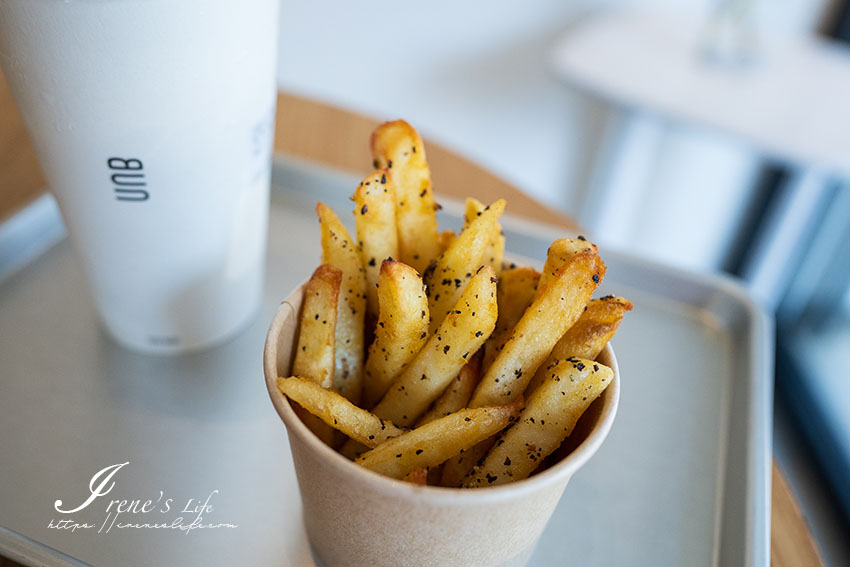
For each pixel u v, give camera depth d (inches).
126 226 9.7
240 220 10.7
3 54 8.1
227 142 9.5
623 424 11.5
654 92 24.0
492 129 33.7
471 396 8.5
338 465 6.9
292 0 31.2
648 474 10.7
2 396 10.7
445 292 8.5
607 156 32.7
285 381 7.5
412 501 6.9
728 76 25.5
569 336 8.2
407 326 7.8
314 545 9.2
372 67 32.8
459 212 14.5
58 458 10.0
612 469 10.8
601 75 24.6
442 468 8.7
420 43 31.6
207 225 10.2
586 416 8.2
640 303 14.0
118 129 8.6
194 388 11.2
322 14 31.4
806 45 28.6
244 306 12.0
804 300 31.7
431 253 9.3
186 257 10.4
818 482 26.4
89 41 7.8
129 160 9.0
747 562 9.2
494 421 7.5
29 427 10.3
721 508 10.4
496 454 7.9
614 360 8.2
